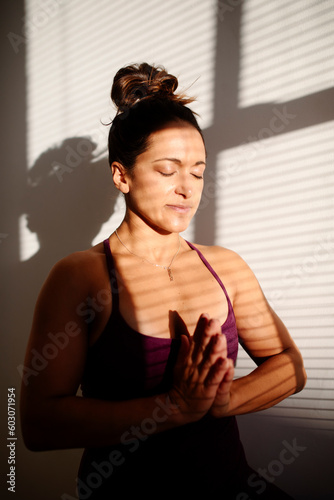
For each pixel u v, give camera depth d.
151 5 1.26
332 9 1.08
